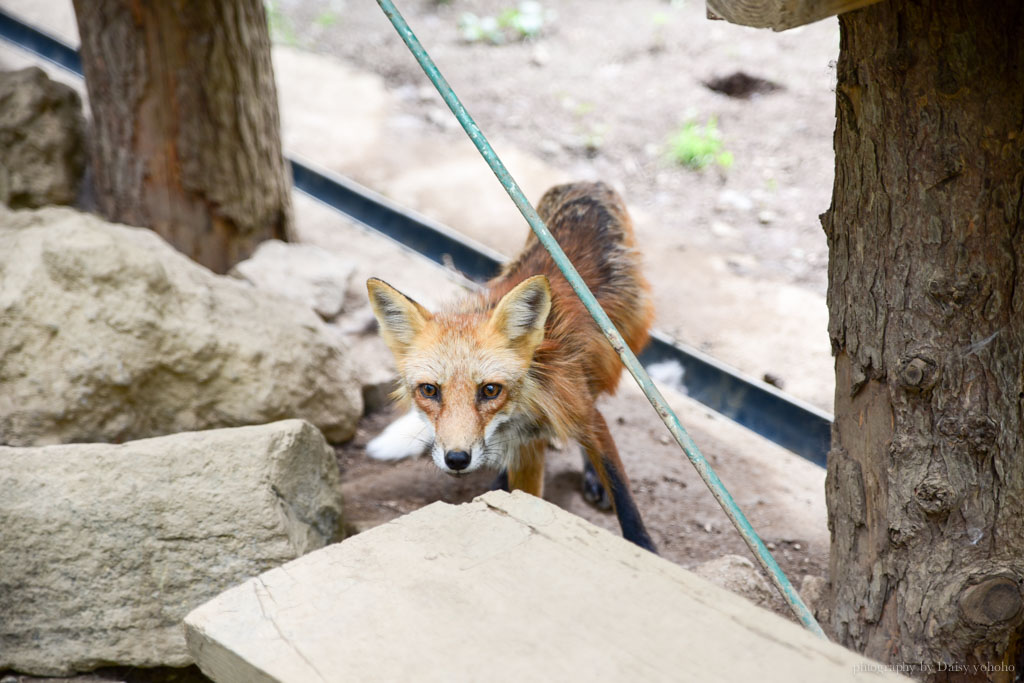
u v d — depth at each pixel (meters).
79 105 7.12
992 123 3.00
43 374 4.41
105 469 3.76
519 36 10.46
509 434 4.26
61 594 3.64
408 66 10.00
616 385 4.95
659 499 5.12
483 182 8.19
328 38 10.59
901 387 3.29
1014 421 3.24
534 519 2.46
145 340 4.61
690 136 8.53
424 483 5.14
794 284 7.02
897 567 3.43
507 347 4.01
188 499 3.76
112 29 6.17
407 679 2.00
